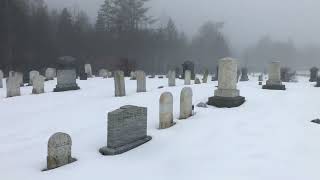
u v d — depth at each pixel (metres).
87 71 35.81
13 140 11.55
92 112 15.30
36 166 9.07
